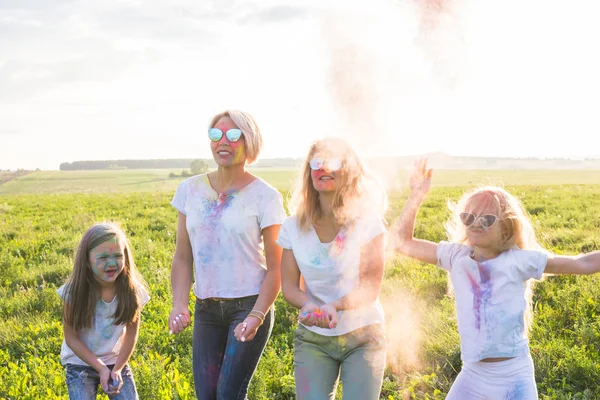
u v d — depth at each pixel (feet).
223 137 10.99
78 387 11.50
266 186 11.32
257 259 11.24
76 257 11.49
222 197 11.18
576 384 13.79
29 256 33.68
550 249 28.40
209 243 11.08
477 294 10.30
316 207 10.21
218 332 11.35
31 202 74.08
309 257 10.04
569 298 18.58
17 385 14.83
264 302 10.82
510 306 10.12
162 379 14.67
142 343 17.75
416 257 11.05
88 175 249.55
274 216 11.08
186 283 11.59
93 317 11.60
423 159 9.96
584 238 30.89
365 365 9.68
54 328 19.66
